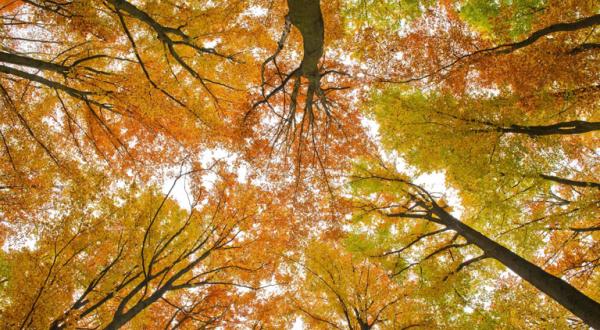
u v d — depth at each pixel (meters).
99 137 7.99
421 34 6.87
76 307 5.90
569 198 8.26
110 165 7.92
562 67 5.82
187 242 8.23
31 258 5.66
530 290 7.70
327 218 8.69
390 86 7.62
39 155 6.60
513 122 6.14
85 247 6.52
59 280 5.55
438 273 7.64
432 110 6.82
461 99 6.65
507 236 7.84
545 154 6.20
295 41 7.79
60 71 5.79
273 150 8.43
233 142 7.93
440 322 7.85
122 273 6.92
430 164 7.82
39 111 7.41
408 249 8.78
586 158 7.43
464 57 6.55
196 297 8.25
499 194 6.88
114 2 5.39
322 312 9.73
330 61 8.08
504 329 7.40
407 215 8.44
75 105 7.75
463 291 7.75
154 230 7.66
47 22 6.33
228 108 8.05
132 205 7.42
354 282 9.46
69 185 6.66
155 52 6.97
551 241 8.32
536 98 6.27
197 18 6.62
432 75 6.90
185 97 7.46
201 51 6.52
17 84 6.94
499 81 6.86
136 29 6.60
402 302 8.80
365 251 8.75
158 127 7.51
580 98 6.04
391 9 7.47
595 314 5.23
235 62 7.41
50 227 6.01
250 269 8.33
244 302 8.48
